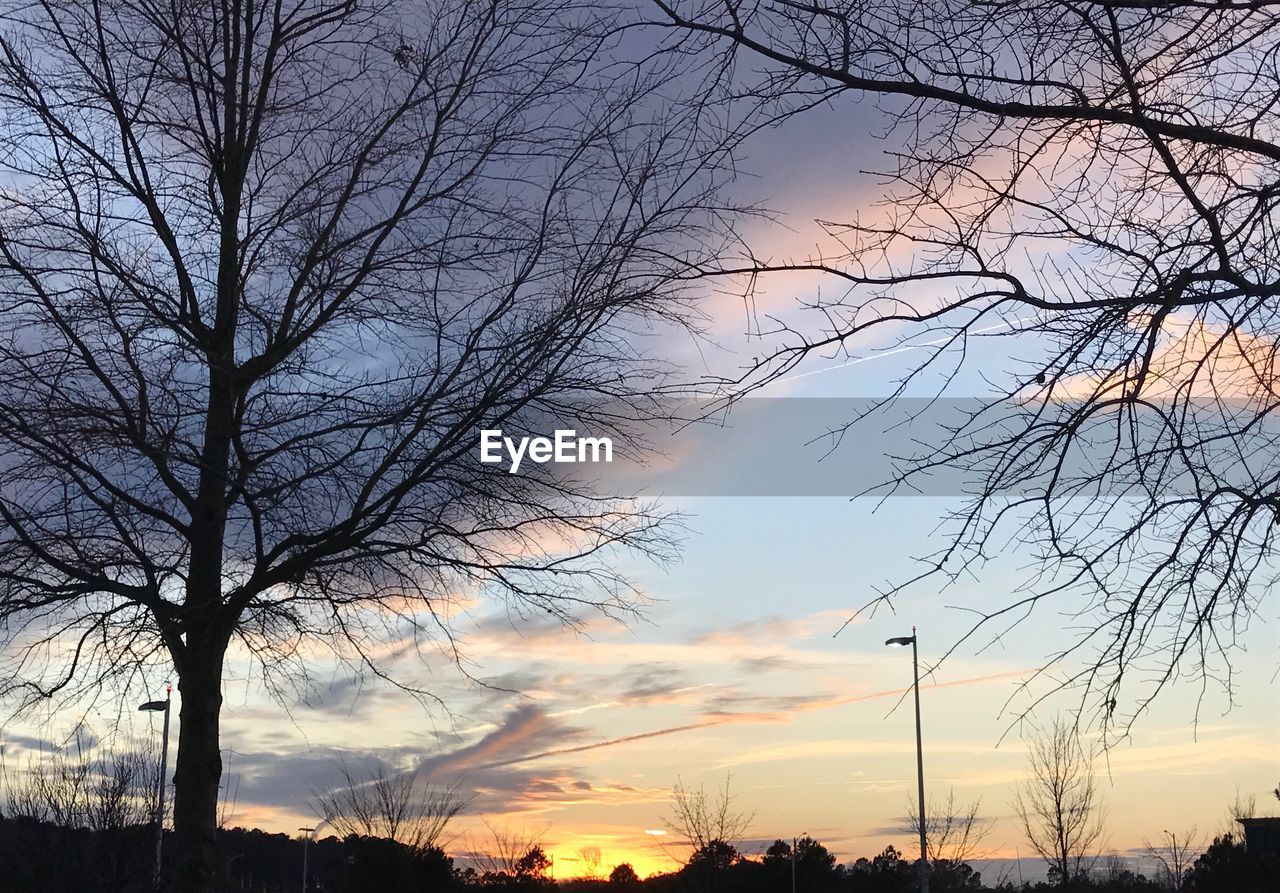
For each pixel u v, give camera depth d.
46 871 13.59
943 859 35.97
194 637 8.52
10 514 8.07
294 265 9.18
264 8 9.20
